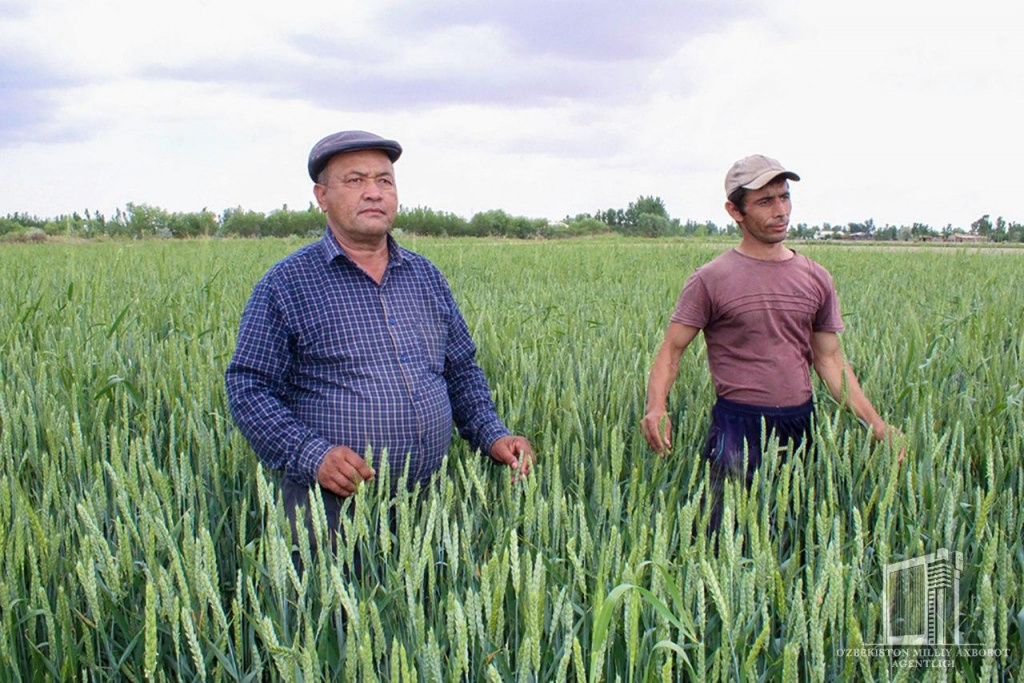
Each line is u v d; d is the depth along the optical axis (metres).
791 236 57.97
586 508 3.10
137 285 10.22
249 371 3.05
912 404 4.19
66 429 3.38
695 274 3.85
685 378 4.90
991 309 6.35
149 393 4.08
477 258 17.30
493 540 2.87
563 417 4.08
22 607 2.40
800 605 2.07
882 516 2.47
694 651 2.29
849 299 9.58
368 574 2.62
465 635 1.87
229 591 2.94
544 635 2.34
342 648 2.19
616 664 2.23
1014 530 3.02
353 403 3.05
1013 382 4.55
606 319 7.20
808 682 2.12
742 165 3.65
